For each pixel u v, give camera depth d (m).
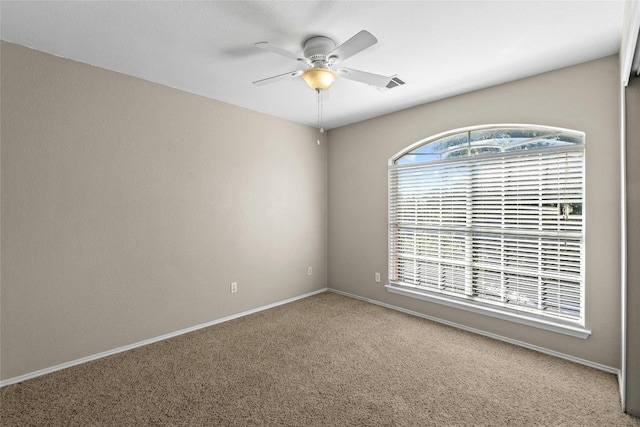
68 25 1.95
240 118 3.52
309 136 4.29
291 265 4.09
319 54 2.09
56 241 2.37
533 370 2.38
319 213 4.44
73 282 2.45
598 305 2.40
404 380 2.25
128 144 2.71
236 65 2.52
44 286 2.32
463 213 3.19
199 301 3.21
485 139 3.07
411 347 2.77
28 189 2.24
